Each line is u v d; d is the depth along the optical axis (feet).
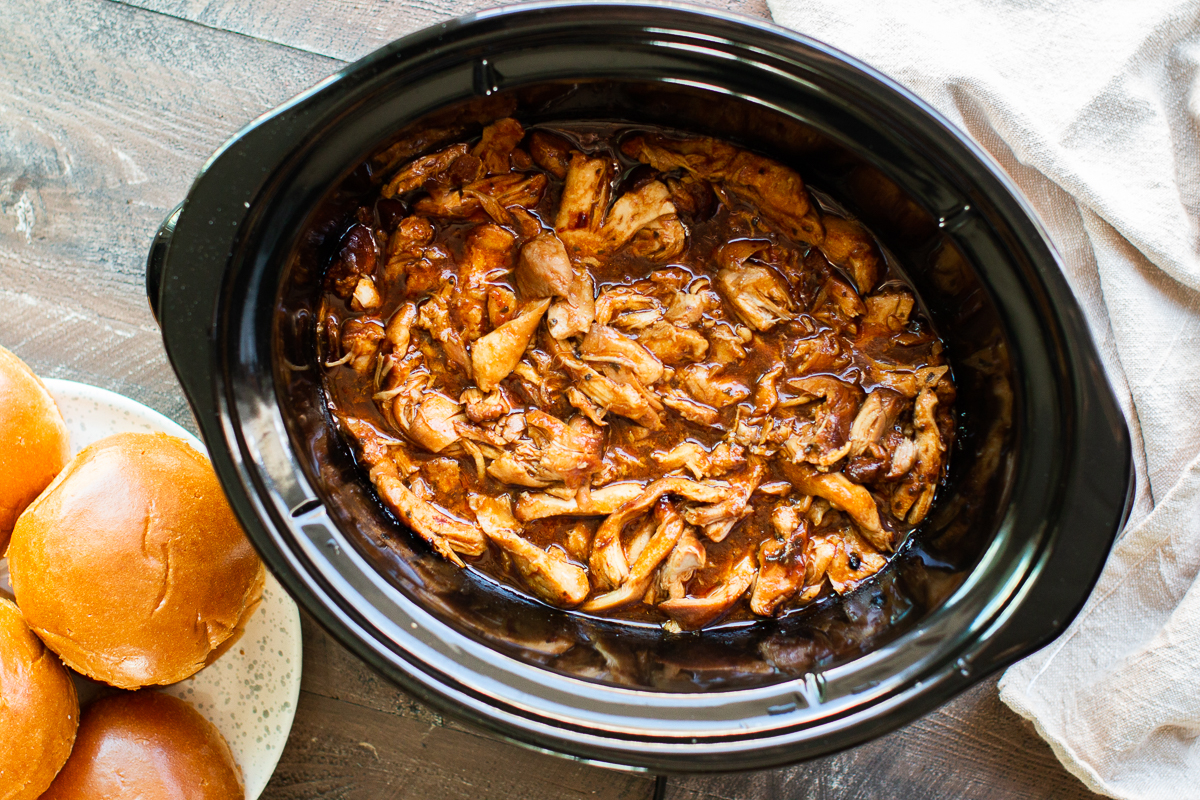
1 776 2.08
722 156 2.19
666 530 2.23
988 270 2.09
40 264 2.39
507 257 2.23
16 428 2.15
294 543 2.04
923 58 2.26
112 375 2.39
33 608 2.10
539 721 2.03
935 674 2.06
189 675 2.18
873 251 2.23
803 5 2.30
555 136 2.19
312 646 2.37
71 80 2.39
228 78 2.38
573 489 2.23
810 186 2.21
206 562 2.12
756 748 2.03
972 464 2.21
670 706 2.06
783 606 2.25
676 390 2.25
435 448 2.23
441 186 2.19
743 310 2.22
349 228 2.20
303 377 2.18
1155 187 2.27
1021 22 2.29
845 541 2.27
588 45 2.01
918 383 2.25
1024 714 2.31
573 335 2.23
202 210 1.98
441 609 2.13
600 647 2.21
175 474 2.13
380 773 2.37
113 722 2.19
